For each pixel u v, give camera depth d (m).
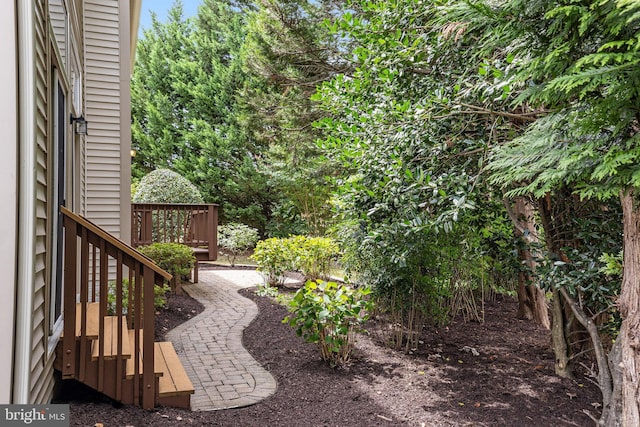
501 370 4.52
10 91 1.88
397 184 3.78
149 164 17.50
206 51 17.77
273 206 17.05
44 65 2.36
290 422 3.21
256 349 4.98
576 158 2.05
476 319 6.62
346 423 3.25
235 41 17.39
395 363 4.66
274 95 12.07
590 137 2.32
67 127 3.61
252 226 16.92
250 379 4.04
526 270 4.56
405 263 4.27
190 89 17.16
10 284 1.84
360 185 3.98
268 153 14.66
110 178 6.08
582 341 4.55
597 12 1.87
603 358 3.22
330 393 3.80
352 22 4.18
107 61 6.11
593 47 2.16
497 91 3.27
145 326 3.10
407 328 5.33
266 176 16.33
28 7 1.95
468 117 3.81
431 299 5.27
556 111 2.48
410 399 3.76
